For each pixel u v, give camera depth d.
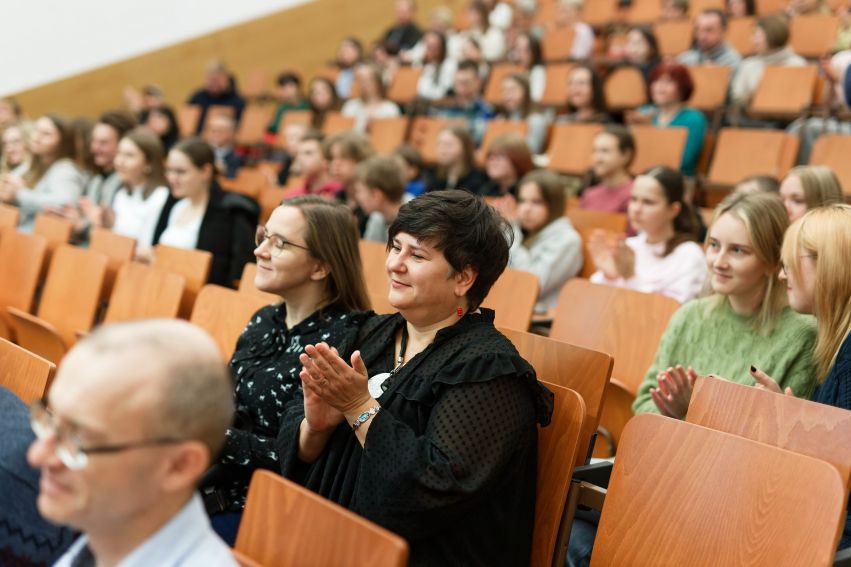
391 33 7.64
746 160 4.21
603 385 1.74
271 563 1.14
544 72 5.93
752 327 2.00
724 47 5.32
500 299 2.72
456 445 1.42
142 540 0.92
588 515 1.79
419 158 4.40
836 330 1.74
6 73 6.83
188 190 3.54
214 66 7.16
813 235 1.74
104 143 4.52
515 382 1.49
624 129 3.97
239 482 1.79
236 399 1.90
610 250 2.95
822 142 3.87
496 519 1.47
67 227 3.67
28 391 1.58
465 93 5.72
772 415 1.48
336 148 3.95
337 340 1.83
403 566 1.00
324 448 1.61
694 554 1.38
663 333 2.25
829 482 1.26
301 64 8.56
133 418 0.85
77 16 7.13
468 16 6.96
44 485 0.88
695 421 1.58
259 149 6.62
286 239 1.92
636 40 5.45
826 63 4.09
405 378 1.56
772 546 1.30
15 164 5.00
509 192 4.09
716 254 2.03
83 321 2.99
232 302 2.33
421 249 1.57
